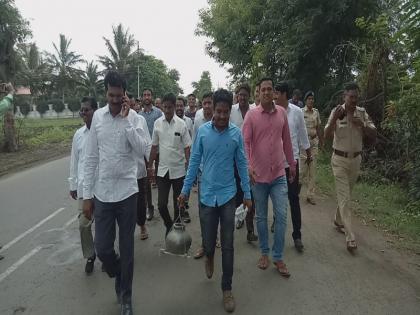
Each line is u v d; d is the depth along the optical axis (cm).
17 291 412
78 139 448
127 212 356
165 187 528
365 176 857
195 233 584
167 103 523
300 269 453
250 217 536
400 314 359
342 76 1240
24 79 2008
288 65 1290
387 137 883
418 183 720
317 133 769
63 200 796
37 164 1323
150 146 511
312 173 750
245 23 1470
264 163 434
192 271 454
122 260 359
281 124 437
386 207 685
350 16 1138
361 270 449
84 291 411
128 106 354
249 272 447
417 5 605
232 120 561
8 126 1600
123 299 356
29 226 630
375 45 891
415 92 700
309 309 369
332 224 616
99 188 354
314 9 1116
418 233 568
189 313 366
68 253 515
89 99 439
